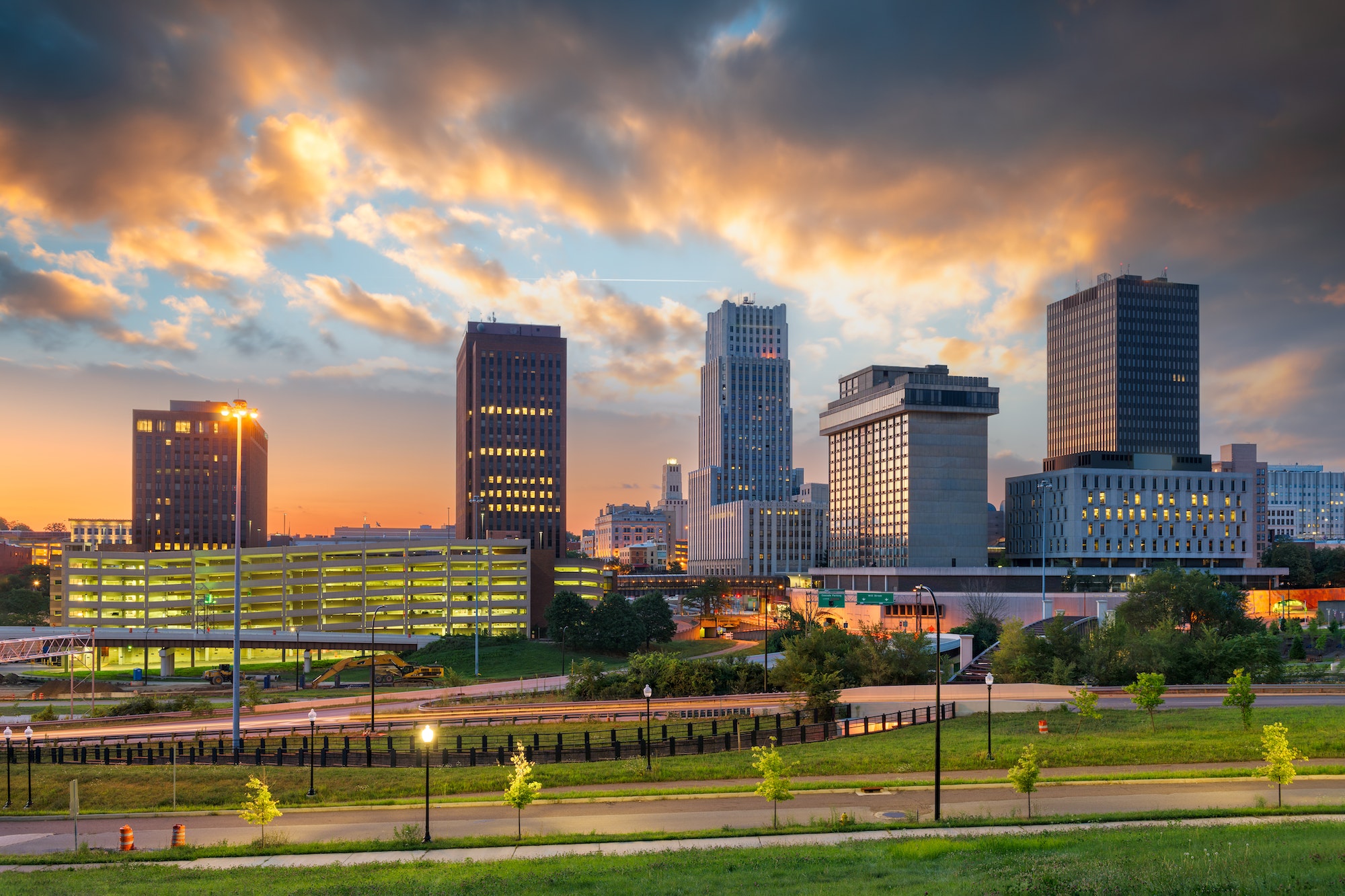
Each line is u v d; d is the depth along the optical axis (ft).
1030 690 242.37
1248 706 169.89
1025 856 90.79
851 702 236.84
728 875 87.86
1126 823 110.01
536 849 108.78
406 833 118.11
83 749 187.42
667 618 528.63
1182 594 320.70
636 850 106.11
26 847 122.01
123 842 117.60
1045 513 604.49
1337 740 153.38
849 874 86.33
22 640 336.29
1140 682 185.98
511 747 176.14
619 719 234.79
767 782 118.52
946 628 486.38
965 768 152.66
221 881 94.53
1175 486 646.74
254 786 123.34
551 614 489.67
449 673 372.99
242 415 199.21
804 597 655.35
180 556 575.79
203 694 350.02
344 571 568.41
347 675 409.69
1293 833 95.91
